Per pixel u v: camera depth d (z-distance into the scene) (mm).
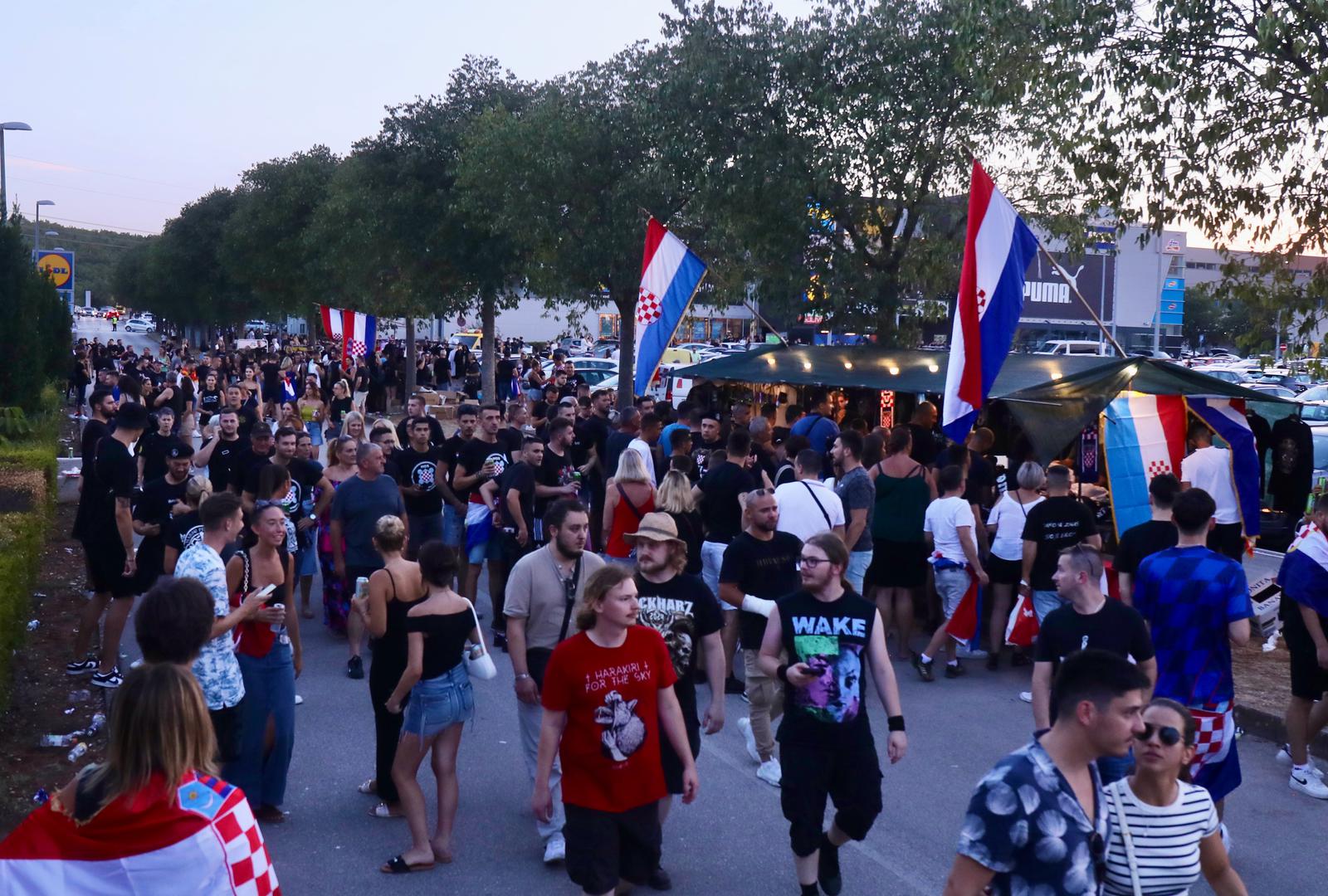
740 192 20422
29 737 7457
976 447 11141
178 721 2828
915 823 6418
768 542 7133
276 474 7004
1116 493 10305
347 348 32938
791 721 5148
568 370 31594
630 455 8828
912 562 9875
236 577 5766
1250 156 12195
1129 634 5336
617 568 4668
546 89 31688
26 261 21281
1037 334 52062
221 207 70500
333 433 24812
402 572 5957
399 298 39562
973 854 3037
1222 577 5625
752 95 20328
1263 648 10125
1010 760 3113
